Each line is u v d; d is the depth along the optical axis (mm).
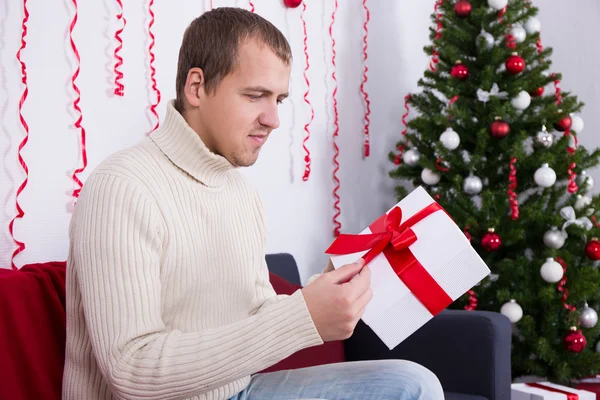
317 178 2318
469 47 2279
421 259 1056
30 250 1536
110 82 1698
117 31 1681
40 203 1554
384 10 2559
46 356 1207
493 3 2170
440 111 2322
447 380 1695
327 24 2346
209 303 1057
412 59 2674
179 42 1872
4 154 1487
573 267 2199
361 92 2475
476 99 2244
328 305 876
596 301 2248
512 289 2182
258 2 2104
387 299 1044
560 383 2232
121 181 933
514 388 2008
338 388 1069
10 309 1174
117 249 888
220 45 1015
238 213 1166
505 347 1650
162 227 958
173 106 1076
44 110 1561
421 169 2332
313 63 2297
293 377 1134
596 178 3027
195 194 1044
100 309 869
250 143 1051
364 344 1827
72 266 981
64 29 1600
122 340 847
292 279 1924
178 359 844
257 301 1201
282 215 2195
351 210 2449
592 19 3168
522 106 2145
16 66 1505
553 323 2156
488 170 2254
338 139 2395
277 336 863
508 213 2205
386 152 2582
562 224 2125
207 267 1044
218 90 1021
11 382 1148
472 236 2186
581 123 2291
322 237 2334
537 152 2164
